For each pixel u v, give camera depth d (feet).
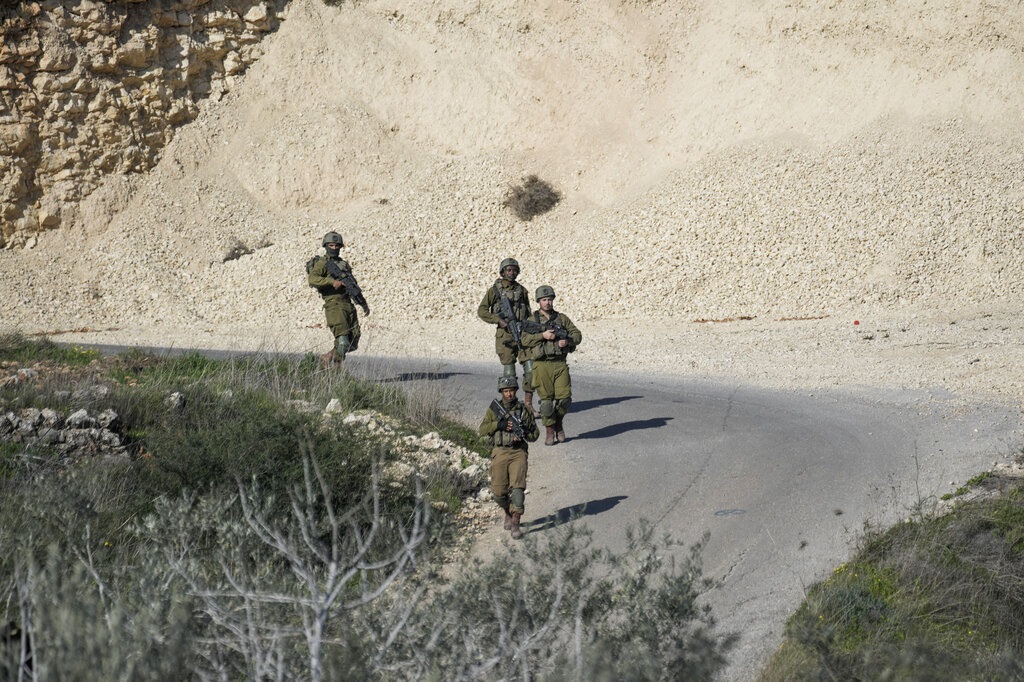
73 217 418.10
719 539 93.81
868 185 346.54
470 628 50.21
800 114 398.01
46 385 129.49
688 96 427.74
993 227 317.22
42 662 42.55
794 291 322.96
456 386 189.57
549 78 451.94
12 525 77.71
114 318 375.66
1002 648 71.56
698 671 54.13
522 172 420.77
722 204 360.89
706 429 147.84
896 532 89.35
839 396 173.99
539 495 116.78
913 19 391.04
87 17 424.46
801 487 111.14
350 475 98.53
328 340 299.99
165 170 437.99
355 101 463.42
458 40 471.21
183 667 44.47
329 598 46.52
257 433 102.37
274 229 420.77
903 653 63.87
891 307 304.91
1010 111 364.58
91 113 426.92
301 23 477.36
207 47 457.68
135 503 91.66
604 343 279.28
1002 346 221.46
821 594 75.05
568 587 57.16
